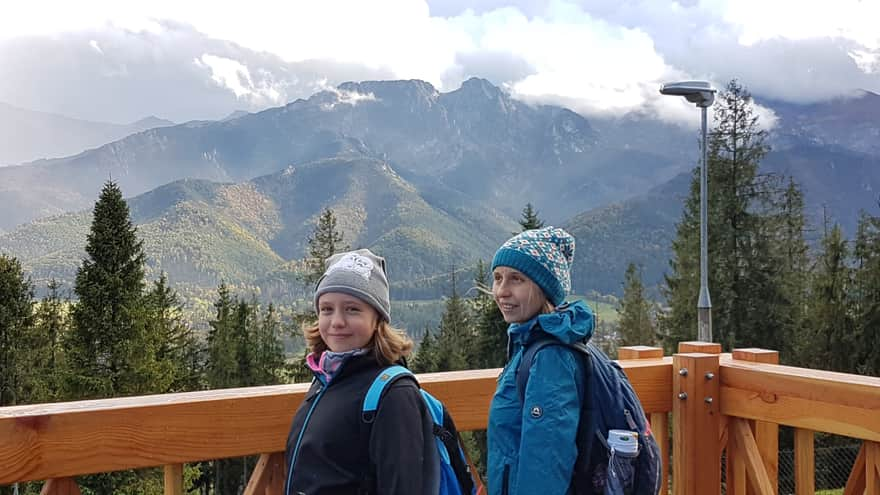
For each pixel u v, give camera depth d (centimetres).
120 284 2027
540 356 187
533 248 205
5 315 2338
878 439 216
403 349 187
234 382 3008
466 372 244
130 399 193
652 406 271
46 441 176
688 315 2347
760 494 254
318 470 167
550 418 179
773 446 275
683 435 267
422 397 173
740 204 2327
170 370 2156
